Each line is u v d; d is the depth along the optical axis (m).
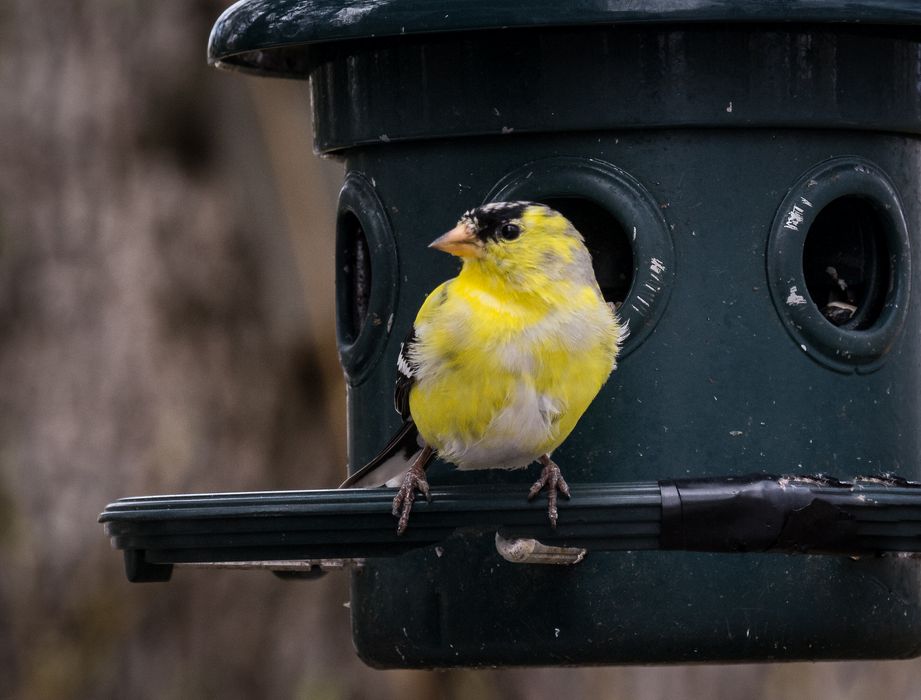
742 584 9.49
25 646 16.25
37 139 16.95
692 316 9.51
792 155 9.66
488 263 8.92
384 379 10.07
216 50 10.03
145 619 16.50
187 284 16.78
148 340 16.59
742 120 9.52
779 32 9.55
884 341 9.79
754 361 9.53
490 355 8.82
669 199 9.54
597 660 9.62
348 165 10.43
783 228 9.57
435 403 8.96
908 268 9.98
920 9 9.34
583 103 9.52
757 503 8.55
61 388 16.61
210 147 17.08
